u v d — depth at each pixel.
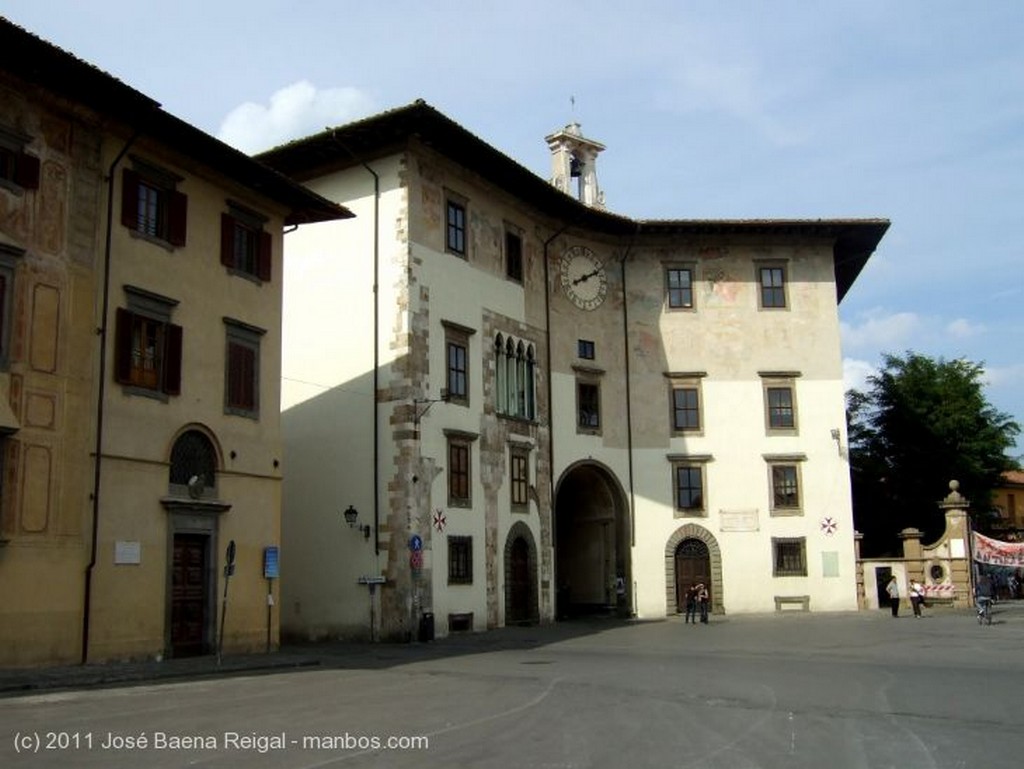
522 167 39.66
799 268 48.97
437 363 36.41
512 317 41.47
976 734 14.09
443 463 36.03
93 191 24.11
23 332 22.02
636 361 47.12
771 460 47.00
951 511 47.66
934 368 63.78
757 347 48.00
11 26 20.86
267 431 28.92
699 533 46.09
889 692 18.69
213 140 26.17
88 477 23.17
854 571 46.44
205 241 27.38
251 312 28.77
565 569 47.38
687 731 14.23
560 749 12.77
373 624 33.88
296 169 38.41
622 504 45.56
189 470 26.25
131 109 24.44
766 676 21.56
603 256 47.34
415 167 36.50
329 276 37.09
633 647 30.12
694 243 48.50
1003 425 63.62
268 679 21.31
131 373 24.58
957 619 40.16
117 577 23.67
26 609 21.48
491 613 37.81
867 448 63.56
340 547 35.03
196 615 26.09
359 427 35.50
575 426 44.41
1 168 22.08
